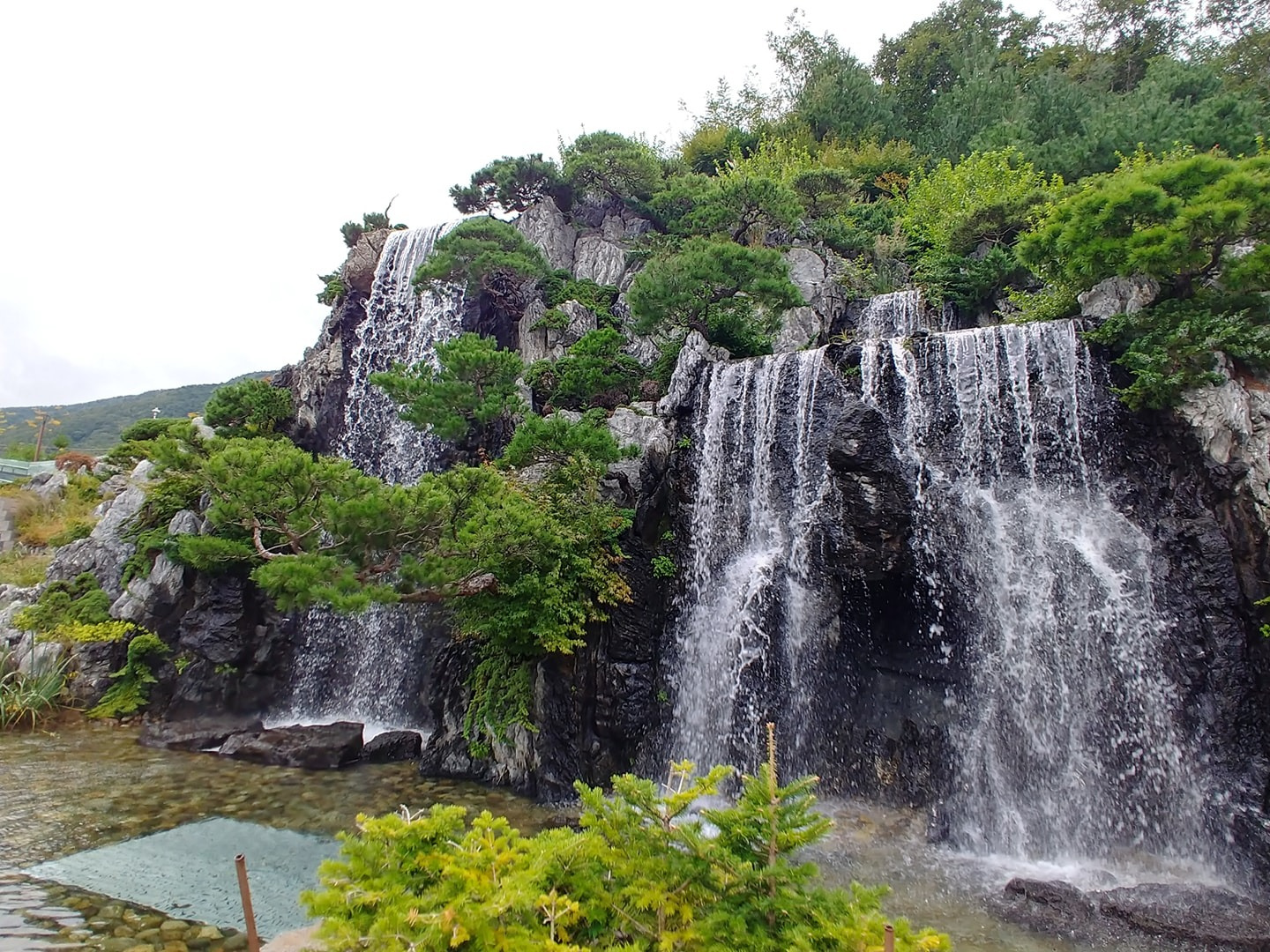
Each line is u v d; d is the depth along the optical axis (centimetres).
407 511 1580
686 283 2358
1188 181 1684
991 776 1548
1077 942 1082
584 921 644
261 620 2394
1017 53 4709
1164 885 1238
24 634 2414
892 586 1742
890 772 1634
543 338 3012
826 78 4662
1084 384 1750
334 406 3372
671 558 2005
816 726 1752
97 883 1195
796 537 1925
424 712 2323
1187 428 1594
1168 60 3581
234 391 3284
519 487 1900
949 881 1291
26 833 1401
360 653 2533
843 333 2809
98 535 2698
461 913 571
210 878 1221
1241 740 1383
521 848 690
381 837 664
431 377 2436
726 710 1847
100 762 1869
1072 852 1437
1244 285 1611
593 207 3766
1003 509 1741
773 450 2041
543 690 1755
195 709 2231
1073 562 1620
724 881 642
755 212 3138
